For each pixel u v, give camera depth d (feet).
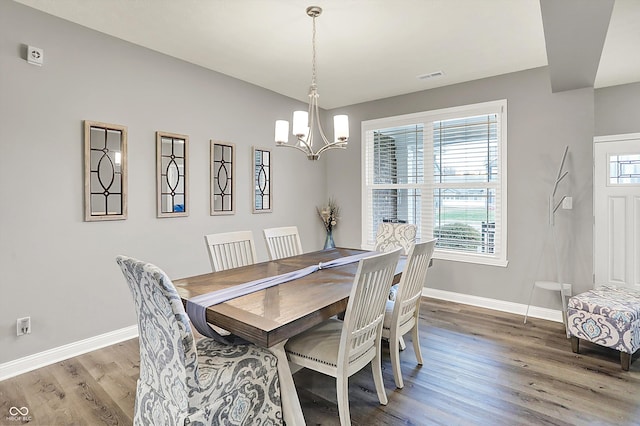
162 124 10.39
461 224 13.07
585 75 9.45
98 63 9.01
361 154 15.56
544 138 11.18
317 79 12.49
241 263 8.88
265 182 13.71
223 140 12.12
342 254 10.06
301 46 9.78
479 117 12.54
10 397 6.88
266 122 13.70
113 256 9.41
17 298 7.81
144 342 5.30
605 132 12.53
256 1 7.55
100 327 9.20
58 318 8.45
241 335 4.81
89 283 8.97
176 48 10.00
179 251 10.89
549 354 8.70
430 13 8.01
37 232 8.09
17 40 7.71
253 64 11.16
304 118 7.43
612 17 7.92
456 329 10.36
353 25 8.59
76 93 8.63
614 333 7.96
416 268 7.34
